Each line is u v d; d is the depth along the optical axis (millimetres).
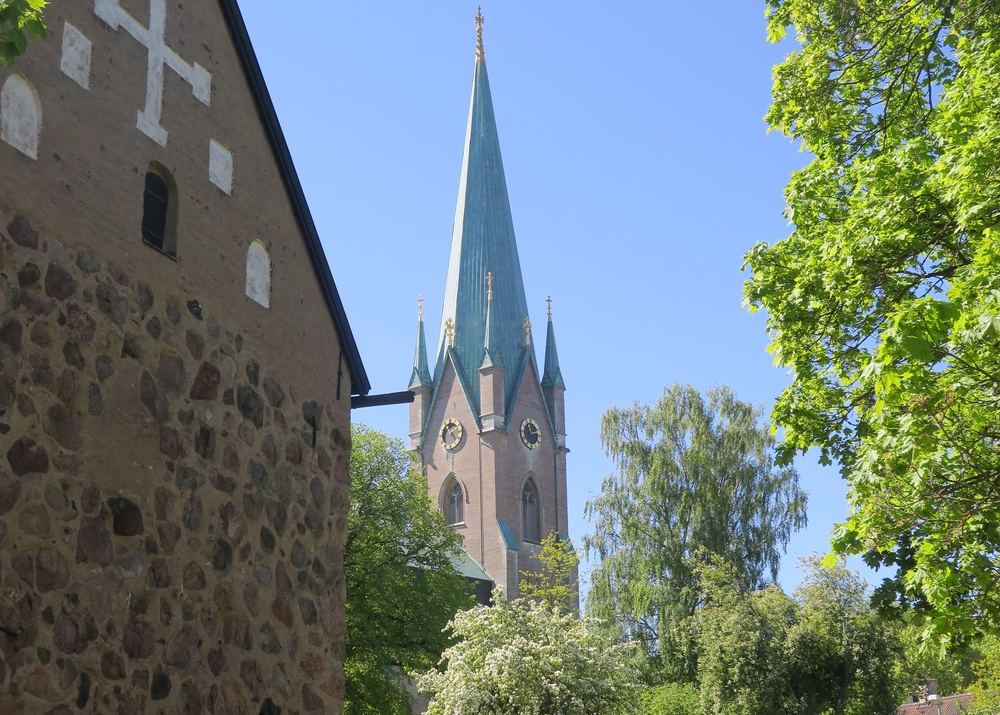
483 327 104312
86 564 9617
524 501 102562
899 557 16656
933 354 12531
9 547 8898
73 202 9992
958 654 15242
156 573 10383
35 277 9461
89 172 10242
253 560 11781
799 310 17641
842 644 50969
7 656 8758
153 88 11297
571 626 43500
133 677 9961
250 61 12805
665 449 65688
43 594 9156
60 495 9438
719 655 51938
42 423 9352
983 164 14055
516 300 106812
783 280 18031
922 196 15039
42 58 9883
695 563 59281
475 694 39531
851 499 14562
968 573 13898
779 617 52688
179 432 10945
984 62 15945
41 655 9062
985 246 12883
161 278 11000
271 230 12938
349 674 43469
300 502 12750
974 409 13078
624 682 41844
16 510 9000
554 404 107812
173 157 11453
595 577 63188
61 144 9961
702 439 65312
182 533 10805
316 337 13555
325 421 13500
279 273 12984
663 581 61250
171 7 11719
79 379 9797
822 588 52281
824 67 18812
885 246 15477
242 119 12672
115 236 10453
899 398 12641
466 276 106250
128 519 10141
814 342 17750
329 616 13000
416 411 105812
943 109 16188
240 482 11742
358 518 46406
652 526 64375
